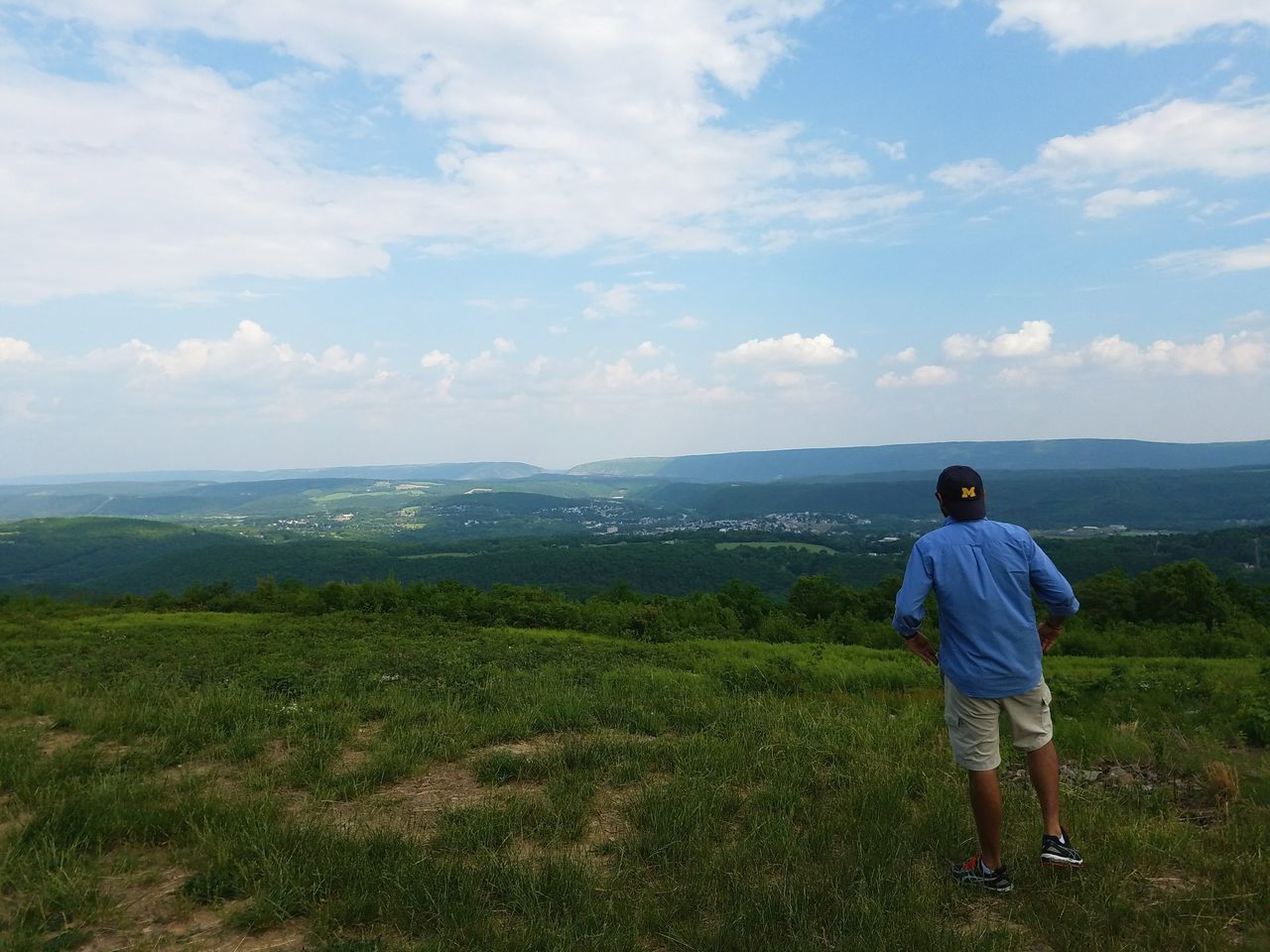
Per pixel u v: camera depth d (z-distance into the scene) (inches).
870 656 747.4
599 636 983.0
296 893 148.7
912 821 193.2
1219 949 133.7
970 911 151.9
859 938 134.2
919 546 170.2
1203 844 181.0
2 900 147.0
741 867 165.0
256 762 249.1
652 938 140.7
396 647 647.1
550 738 287.7
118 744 270.5
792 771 231.5
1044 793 162.7
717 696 378.3
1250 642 852.6
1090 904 148.8
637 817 195.3
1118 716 321.1
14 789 209.3
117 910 144.9
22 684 387.5
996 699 161.0
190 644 653.9
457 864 161.6
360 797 216.1
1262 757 251.8
